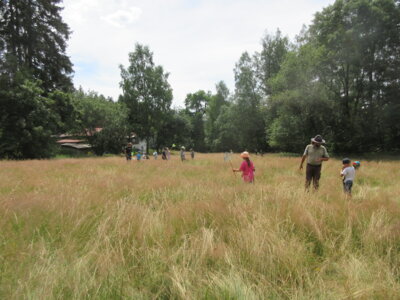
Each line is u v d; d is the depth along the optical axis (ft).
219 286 6.46
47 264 7.45
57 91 88.63
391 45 84.17
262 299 6.27
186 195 17.81
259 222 10.48
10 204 12.47
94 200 14.70
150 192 19.44
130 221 11.09
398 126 88.02
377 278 7.27
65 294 6.27
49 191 17.37
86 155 116.88
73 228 10.11
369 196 17.90
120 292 6.50
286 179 26.96
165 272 7.53
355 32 80.02
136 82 149.59
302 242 9.50
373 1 83.05
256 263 7.87
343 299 6.43
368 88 91.30
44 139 83.15
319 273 7.61
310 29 99.40
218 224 11.11
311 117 98.58
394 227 10.34
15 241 9.02
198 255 8.24
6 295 6.09
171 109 167.73
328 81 96.78
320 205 13.44
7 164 41.73
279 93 100.78
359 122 91.81
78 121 99.04
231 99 151.43
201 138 256.32
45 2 86.79
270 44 139.54
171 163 50.21
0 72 77.05
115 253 8.14
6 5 81.35
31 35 86.12
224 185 22.31
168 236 9.90
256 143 146.30
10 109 76.89
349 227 10.37
